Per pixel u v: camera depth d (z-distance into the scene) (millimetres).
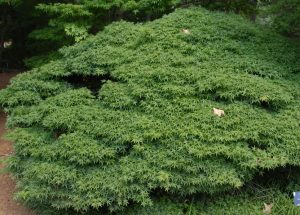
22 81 5566
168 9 7188
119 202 4438
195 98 5074
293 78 5508
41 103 5266
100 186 4512
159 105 4984
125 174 4516
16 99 5324
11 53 9719
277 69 5508
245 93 5023
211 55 5555
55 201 4590
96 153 4633
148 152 4652
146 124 4781
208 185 4598
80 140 4770
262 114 4988
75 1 7242
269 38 5984
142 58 5465
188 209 4715
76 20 6664
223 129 4789
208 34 5793
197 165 4574
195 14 6109
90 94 5312
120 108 5039
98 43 5863
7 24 8883
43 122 4977
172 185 4484
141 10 7016
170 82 5156
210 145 4668
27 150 4855
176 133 4738
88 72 5508
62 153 4684
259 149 4738
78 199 4484
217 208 4746
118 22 6184
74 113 5008
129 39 5805
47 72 5613
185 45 5594
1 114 7293
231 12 6648
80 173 4629
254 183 4984
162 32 5793
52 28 7023
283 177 5066
